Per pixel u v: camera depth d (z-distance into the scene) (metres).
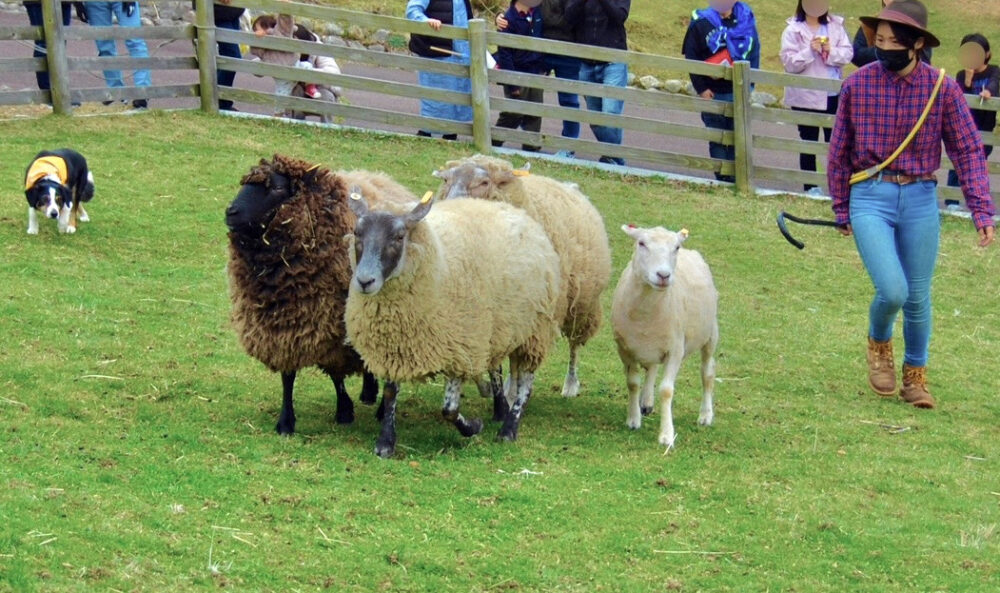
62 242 11.09
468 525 6.39
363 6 23.33
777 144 15.54
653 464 7.59
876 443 8.53
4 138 13.87
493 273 7.49
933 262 9.13
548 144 15.77
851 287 12.82
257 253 7.48
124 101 16.08
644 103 15.47
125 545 5.68
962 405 9.62
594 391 9.41
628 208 14.27
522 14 15.95
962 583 6.21
